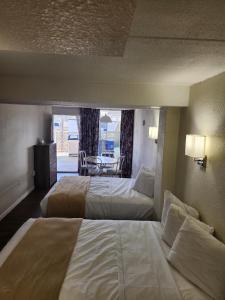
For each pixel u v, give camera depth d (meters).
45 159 5.75
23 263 1.90
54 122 8.02
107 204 3.44
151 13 1.07
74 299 1.56
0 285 1.65
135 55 1.76
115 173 6.62
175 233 2.21
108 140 7.83
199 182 2.46
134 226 2.64
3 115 3.98
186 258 1.84
